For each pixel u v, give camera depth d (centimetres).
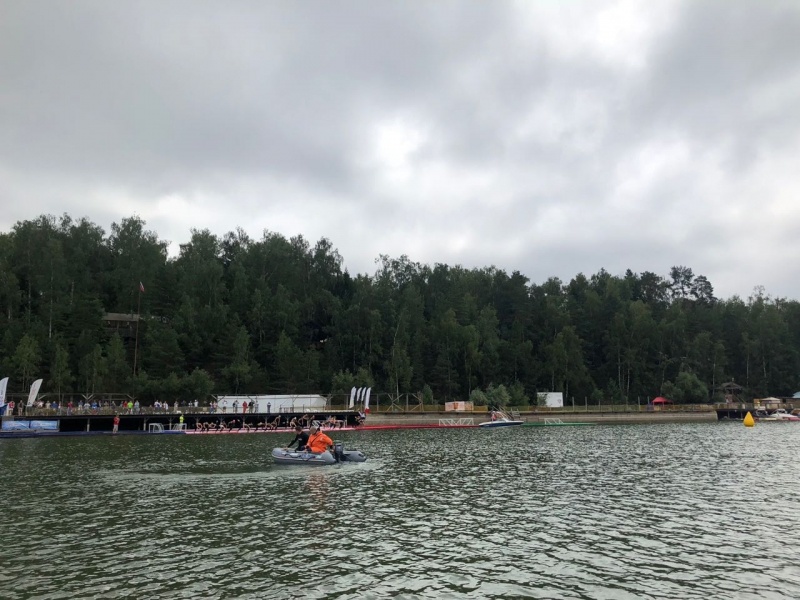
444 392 11950
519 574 1627
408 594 1469
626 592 1490
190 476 3472
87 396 8838
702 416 11069
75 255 12400
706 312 15100
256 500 2694
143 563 1720
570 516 2339
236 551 1845
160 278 12000
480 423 9375
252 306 12431
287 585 1531
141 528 2148
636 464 3988
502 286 16000
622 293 16938
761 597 1455
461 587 1521
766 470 3662
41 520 2289
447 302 13838
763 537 2014
